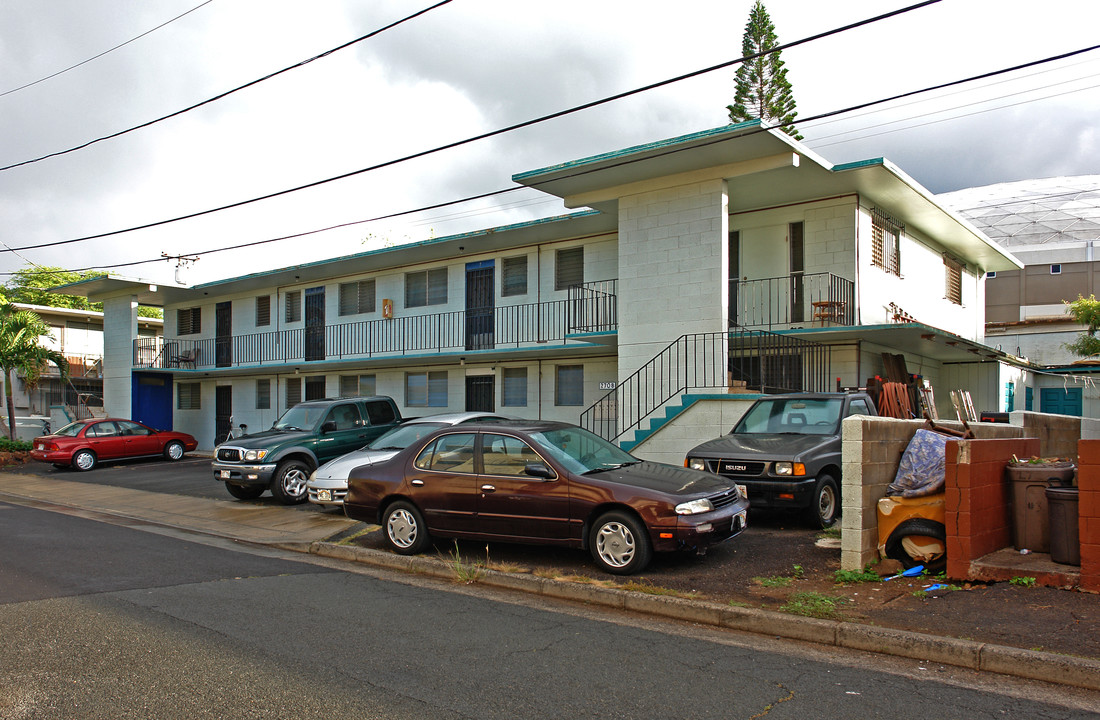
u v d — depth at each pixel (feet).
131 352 91.35
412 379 74.33
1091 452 20.11
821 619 19.38
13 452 79.20
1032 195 143.54
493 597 23.77
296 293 84.33
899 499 24.07
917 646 17.48
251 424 88.69
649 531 24.63
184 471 68.85
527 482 26.91
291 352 83.41
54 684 15.72
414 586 25.31
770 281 53.36
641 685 15.75
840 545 28.35
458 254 69.31
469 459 28.45
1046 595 20.01
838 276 48.96
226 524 39.04
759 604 21.26
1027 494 23.08
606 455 29.22
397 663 17.10
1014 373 74.33
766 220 53.93
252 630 19.69
